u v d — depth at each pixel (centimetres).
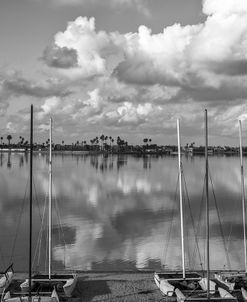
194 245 4525
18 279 2800
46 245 4450
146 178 12500
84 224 5575
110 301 2536
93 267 3681
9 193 8688
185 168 18375
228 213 6531
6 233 5031
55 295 2414
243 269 3638
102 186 10162
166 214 6384
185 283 2650
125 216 6159
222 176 13950
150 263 3828
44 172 14562
